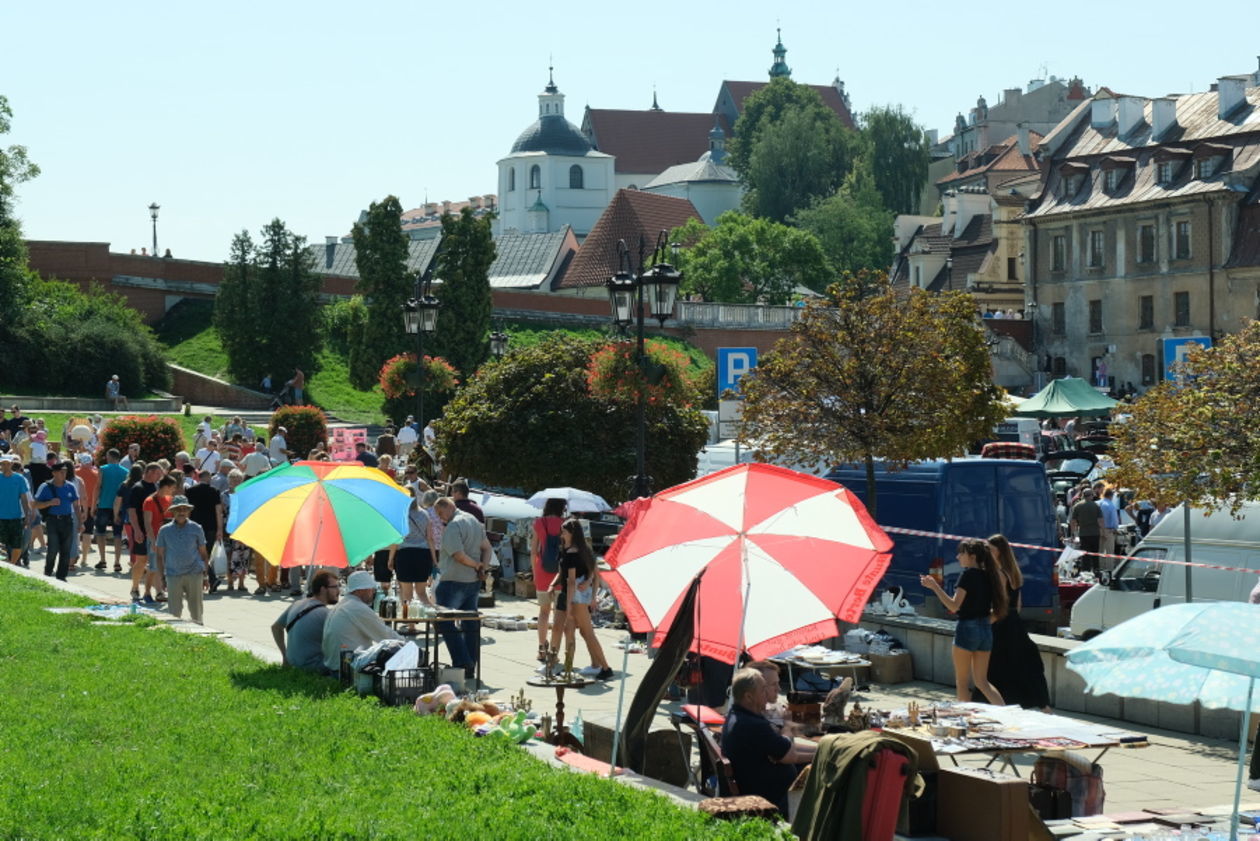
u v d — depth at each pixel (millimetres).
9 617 22312
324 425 65562
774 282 140125
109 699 15812
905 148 171750
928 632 21297
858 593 12734
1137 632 10227
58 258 106562
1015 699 18094
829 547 12758
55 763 12656
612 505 37469
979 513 27500
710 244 143125
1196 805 13969
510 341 109812
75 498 30688
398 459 47594
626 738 12602
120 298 104438
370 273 92938
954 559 27406
